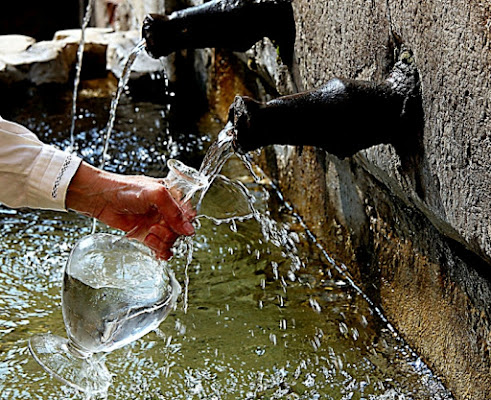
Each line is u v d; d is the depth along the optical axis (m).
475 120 1.46
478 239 1.53
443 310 1.92
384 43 1.78
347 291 2.35
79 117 3.55
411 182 1.78
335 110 1.70
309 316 2.21
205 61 3.61
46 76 3.73
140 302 1.45
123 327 1.46
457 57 1.49
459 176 1.56
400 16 1.69
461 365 1.87
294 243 2.62
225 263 2.46
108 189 1.58
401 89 1.69
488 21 1.38
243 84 3.34
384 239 2.19
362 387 1.94
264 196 2.95
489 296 1.71
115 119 3.54
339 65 2.04
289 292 2.33
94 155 3.23
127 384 1.91
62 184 1.55
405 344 2.11
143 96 3.78
